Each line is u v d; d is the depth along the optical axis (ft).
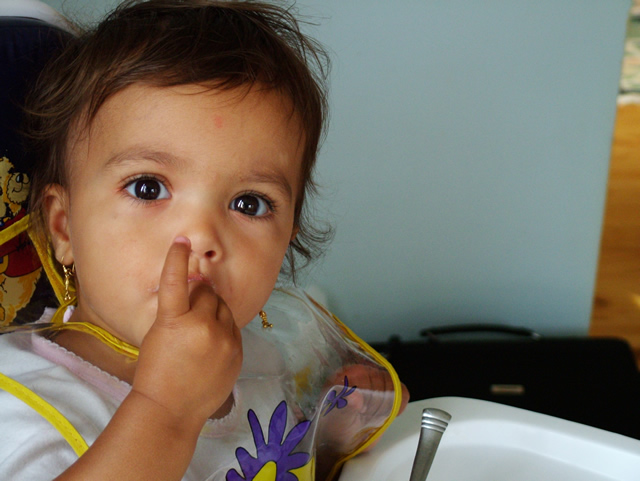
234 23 2.07
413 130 4.45
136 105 1.76
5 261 1.98
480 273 4.83
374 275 4.72
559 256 4.86
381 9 4.18
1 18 1.96
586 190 4.72
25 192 1.99
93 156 1.81
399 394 2.25
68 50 2.00
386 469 2.18
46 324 1.92
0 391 1.65
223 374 1.58
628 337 5.69
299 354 2.36
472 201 4.66
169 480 1.47
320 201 4.47
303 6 4.09
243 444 2.02
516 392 4.07
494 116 4.50
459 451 2.24
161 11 2.07
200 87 1.79
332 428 2.28
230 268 1.81
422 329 4.87
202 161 1.75
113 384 1.79
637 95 5.16
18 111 1.94
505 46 4.35
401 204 4.59
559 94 4.49
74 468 1.39
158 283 1.73
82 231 1.82
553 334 5.03
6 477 1.48
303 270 4.50
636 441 2.22
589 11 4.33
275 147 1.89
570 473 2.19
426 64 4.33
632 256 5.74
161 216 1.74
